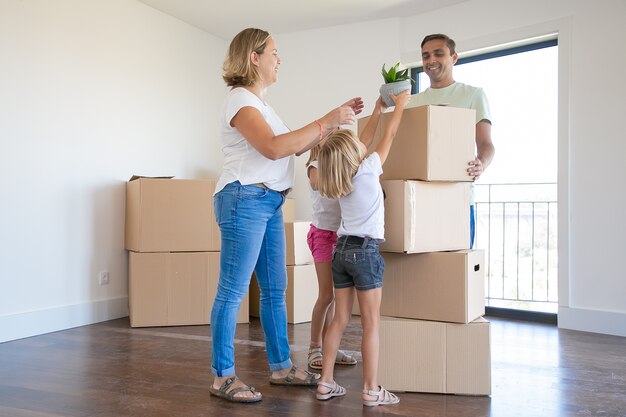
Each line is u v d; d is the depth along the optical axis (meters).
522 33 3.87
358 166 2.03
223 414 1.97
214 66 4.98
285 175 2.10
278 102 4.99
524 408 2.03
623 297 3.44
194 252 3.71
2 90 3.20
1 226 3.20
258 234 2.05
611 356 2.87
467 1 4.14
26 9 3.34
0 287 3.18
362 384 2.31
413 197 2.16
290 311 3.68
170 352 2.92
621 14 3.46
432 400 2.12
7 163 3.23
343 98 4.71
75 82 3.66
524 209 4.70
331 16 4.50
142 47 4.20
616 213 3.47
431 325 2.19
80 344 3.11
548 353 2.93
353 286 2.13
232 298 2.09
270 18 4.55
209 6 4.27
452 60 2.63
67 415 1.98
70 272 3.62
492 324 3.79
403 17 4.48
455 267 2.15
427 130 2.17
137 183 3.62
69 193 3.61
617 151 3.46
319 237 2.42
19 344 3.11
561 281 3.66
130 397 2.17
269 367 2.54
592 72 3.56
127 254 4.05
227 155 2.05
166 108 4.43
